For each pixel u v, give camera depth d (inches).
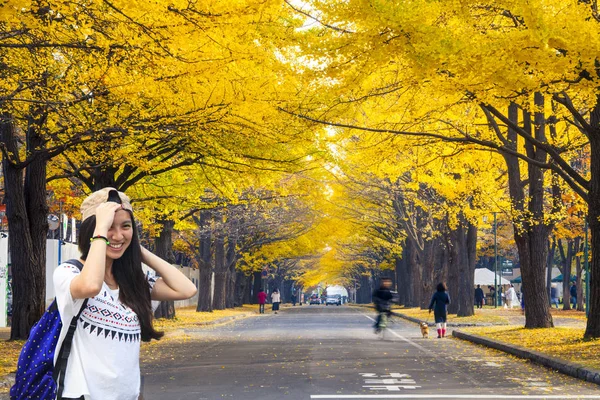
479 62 544.1
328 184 1601.9
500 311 2091.5
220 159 847.7
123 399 127.0
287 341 992.9
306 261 4515.3
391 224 2070.6
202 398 462.9
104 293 127.0
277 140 732.0
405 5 518.6
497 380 553.6
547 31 529.0
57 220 1293.1
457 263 1688.0
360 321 1740.9
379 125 827.4
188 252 2464.3
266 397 468.4
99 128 644.7
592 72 552.1
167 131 754.2
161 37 490.9
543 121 933.2
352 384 530.9
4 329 1111.6
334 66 577.3
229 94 658.8
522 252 1032.2
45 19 478.3
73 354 124.4
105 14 469.1
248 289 3614.7
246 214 1967.3
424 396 471.8
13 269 840.9
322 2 538.0
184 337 1069.1
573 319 1529.3
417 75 551.8
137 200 1004.6
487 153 1061.8
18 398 124.0
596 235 785.6
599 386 518.9
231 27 527.5
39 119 669.3
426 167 985.5
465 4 536.1
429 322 1445.6
